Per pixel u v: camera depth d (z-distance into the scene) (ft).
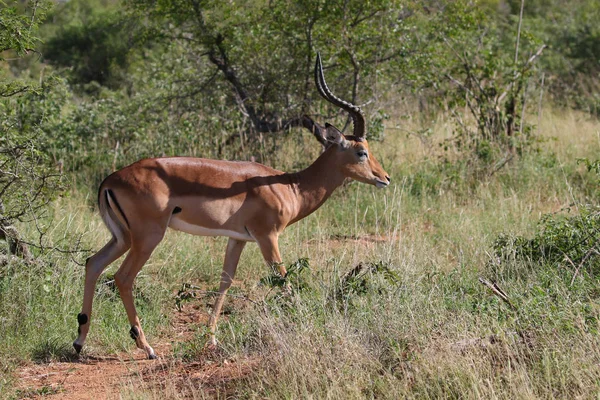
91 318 37.22
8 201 39.75
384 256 41.52
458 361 27.22
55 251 42.11
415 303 33.27
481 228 51.34
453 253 48.55
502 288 36.29
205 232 36.65
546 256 40.75
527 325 29.99
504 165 64.95
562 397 25.35
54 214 50.75
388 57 66.59
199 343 33.96
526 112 83.87
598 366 26.30
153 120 70.33
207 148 67.26
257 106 67.26
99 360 34.58
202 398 27.71
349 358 28.58
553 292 33.88
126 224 34.73
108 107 72.02
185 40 74.43
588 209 44.86
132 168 34.96
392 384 26.43
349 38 64.44
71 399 29.30
